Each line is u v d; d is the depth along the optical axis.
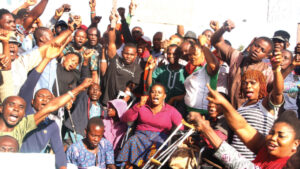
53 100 4.23
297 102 5.82
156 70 6.20
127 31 6.91
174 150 4.65
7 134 4.01
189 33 6.89
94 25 7.21
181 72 6.00
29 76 4.49
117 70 6.17
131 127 5.68
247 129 3.25
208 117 5.18
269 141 3.06
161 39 6.98
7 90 4.34
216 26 5.79
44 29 5.77
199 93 5.38
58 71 5.86
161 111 5.41
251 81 4.14
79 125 5.71
